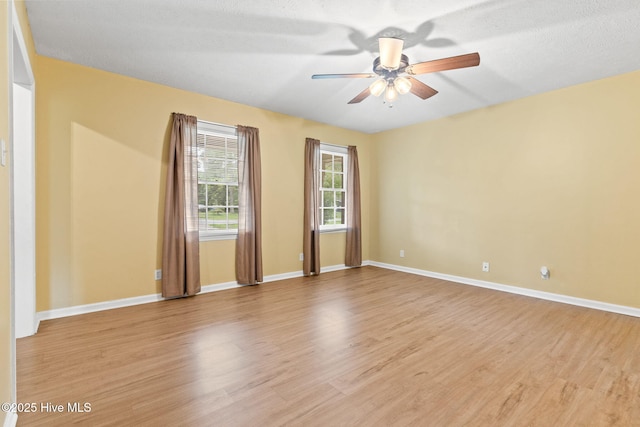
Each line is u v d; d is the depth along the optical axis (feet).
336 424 5.31
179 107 12.31
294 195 15.97
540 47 8.88
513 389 6.34
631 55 9.32
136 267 11.48
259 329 9.33
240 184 13.87
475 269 14.56
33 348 8.00
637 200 10.41
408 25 7.89
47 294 9.91
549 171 12.26
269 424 5.30
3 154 4.65
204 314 10.56
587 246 11.43
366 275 16.58
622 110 10.63
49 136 9.86
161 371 6.96
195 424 5.29
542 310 11.08
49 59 9.84
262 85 11.87
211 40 8.73
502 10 7.25
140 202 11.53
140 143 11.49
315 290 13.61
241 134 13.80
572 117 11.68
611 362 7.43
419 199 16.84
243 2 7.09
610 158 10.89
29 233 8.73
